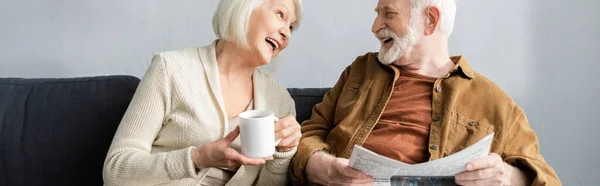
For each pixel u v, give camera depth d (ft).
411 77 4.70
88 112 5.03
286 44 4.49
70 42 6.11
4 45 6.11
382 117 4.58
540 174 3.90
